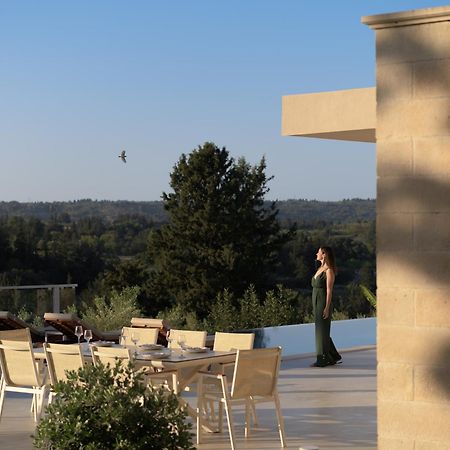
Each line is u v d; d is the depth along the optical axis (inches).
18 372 402.9
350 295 1496.1
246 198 1770.4
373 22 263.0
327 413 442.0
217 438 390.6
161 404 259.1
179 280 1739.7
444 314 253.3
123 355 369.7
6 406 459.5
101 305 813.9
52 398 398.0
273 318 1069.8
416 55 258.1
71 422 252.7
